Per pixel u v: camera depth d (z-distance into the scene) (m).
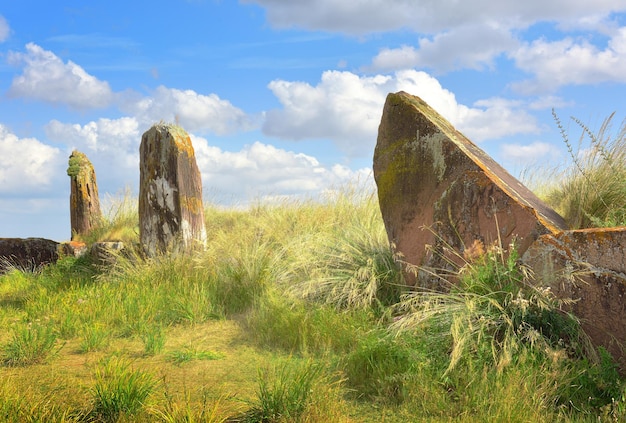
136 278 8.68
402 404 4.02
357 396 4.28
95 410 3.68
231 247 9.08
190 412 3.46
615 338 4.27
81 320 6.87
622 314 4.24
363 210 10.34
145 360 5.36
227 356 5.53
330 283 6.95
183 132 9.66
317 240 8.58
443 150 6.14
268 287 7.52
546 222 5.26
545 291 4.54
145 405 3.76
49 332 5.75
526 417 3.57
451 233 5.91
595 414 3.69
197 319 7.00
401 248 6.47
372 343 4.80
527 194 6.36
